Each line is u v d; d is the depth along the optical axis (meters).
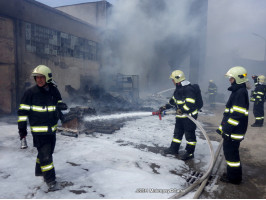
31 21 8.86
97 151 3.91
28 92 2.45
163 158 3.80
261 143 5.12
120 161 3.51
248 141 5.28
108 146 4.27
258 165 3.76
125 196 2.45
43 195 2.41
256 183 3.03
